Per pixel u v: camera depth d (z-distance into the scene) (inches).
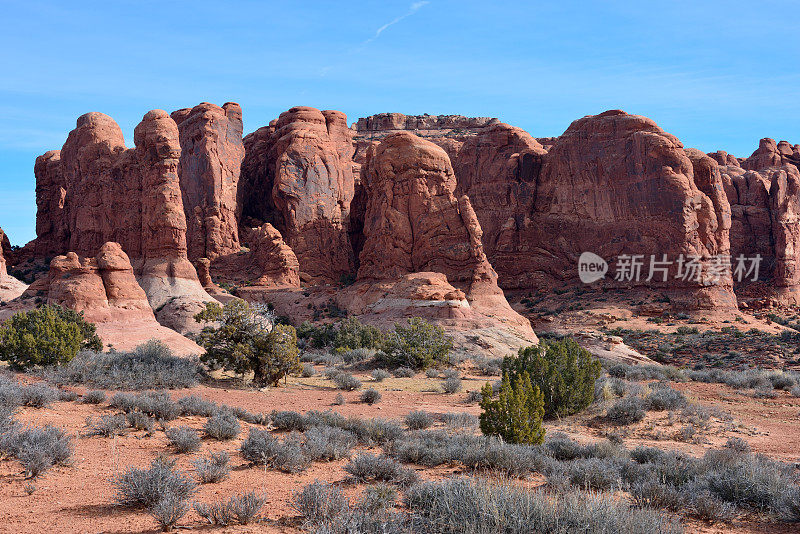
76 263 1581.0
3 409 454.3
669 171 3339.1
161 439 479.5
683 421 791.1
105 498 305.6
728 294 3176.7
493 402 537.6
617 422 781.9
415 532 242.8
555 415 813.2
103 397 627.2
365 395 895.1
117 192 2664.9
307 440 469.1
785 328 2989.7
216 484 351.9
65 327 954.7
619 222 3516.2
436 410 840.3
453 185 3004.4
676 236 3250.5
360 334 1958.7
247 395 864.9
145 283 2313.0
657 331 2704.2
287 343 1043.3
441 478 397.1
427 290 2342.5
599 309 3115.2
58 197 3540.8
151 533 256.4
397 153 3016.7
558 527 230.8
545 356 853.8
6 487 313.1
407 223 2923.2
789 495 323.3
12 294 2347.4
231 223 3545.8
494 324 2225.6
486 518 240.5
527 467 433.7
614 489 378.9
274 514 294.4
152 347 1090.7
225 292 2874.0
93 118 2967.5
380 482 369.1
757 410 970.1
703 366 1939.0
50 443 369.4
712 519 314.8
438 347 1499.8
